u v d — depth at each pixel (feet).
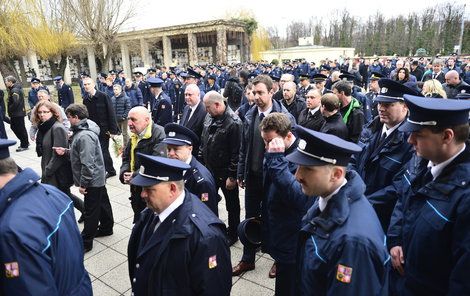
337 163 5.38
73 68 117.91
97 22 62.23
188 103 16.35
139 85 42.52
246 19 114.01
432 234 5.82
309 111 16.49
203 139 13.87
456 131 5.67
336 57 141.38
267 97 11.84
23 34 58.95
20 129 29.53
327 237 5.24
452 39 135.23
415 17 155.53
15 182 6.07
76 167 13.12
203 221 6.52
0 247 5.50
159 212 6.68
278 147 8.14
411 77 25.99
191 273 6.26
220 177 13.55
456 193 5.60
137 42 114.32
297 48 143.74
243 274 11.76
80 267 6.79
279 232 8.72
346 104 16.16
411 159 8.00
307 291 5.52
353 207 5.36
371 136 10.39
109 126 21.72
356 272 4.77
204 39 114.52
